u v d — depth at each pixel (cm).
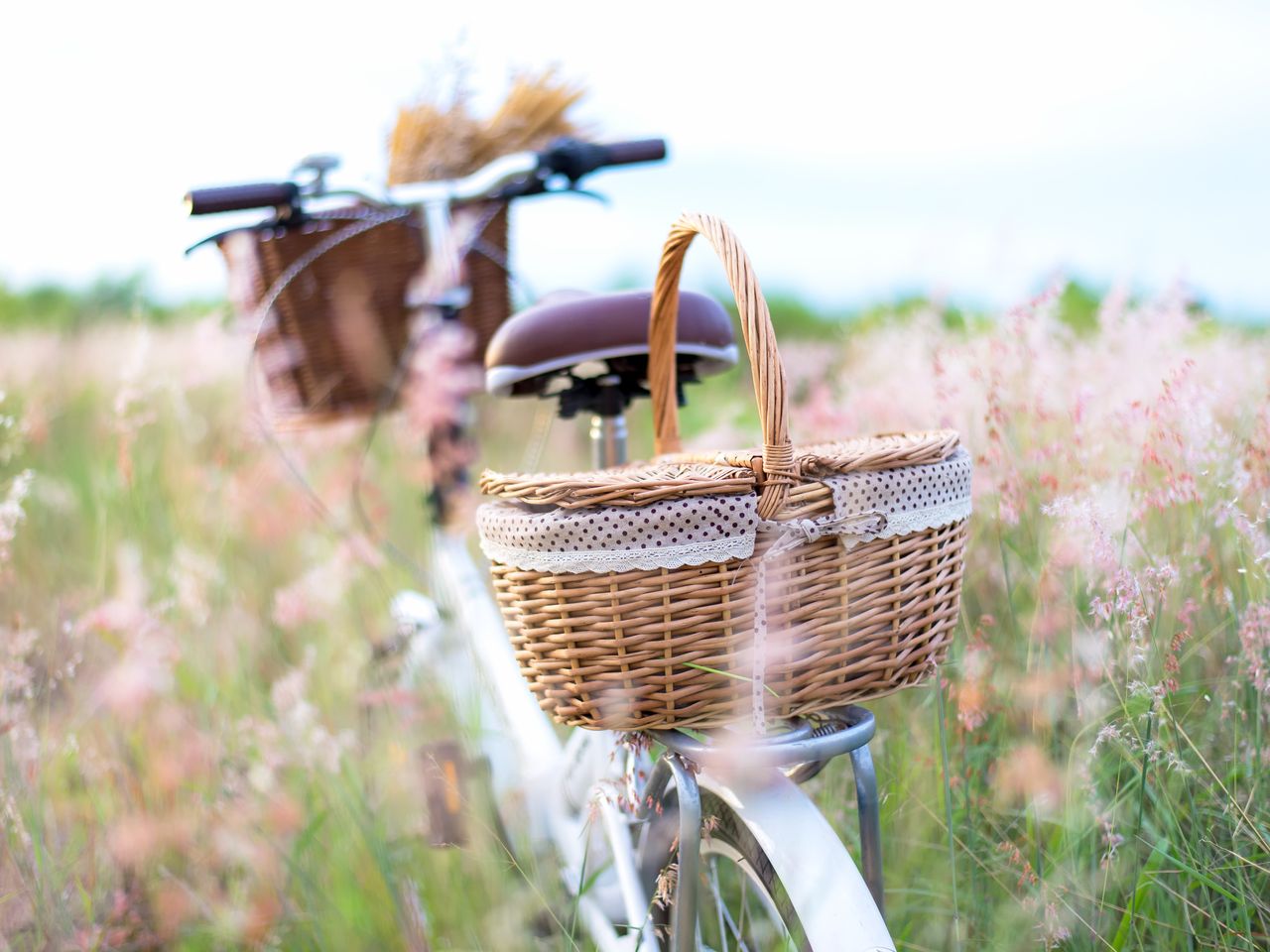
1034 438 193
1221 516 155
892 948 104
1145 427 177
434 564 211
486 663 188
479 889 175
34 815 168
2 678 183
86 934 160
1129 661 143
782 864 112
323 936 167
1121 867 145
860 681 116
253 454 275
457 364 208
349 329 220
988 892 153
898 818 166
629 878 140
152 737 190
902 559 114
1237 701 156
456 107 226
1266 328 257
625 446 179
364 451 222
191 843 180
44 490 297
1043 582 159
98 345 392
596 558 108
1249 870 143
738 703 112
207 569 243
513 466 361
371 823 180
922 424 224
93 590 233
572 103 230
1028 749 148
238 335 236
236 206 185
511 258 236
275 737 202
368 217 202
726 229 117
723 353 170
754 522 107
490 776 174
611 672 112
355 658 238
